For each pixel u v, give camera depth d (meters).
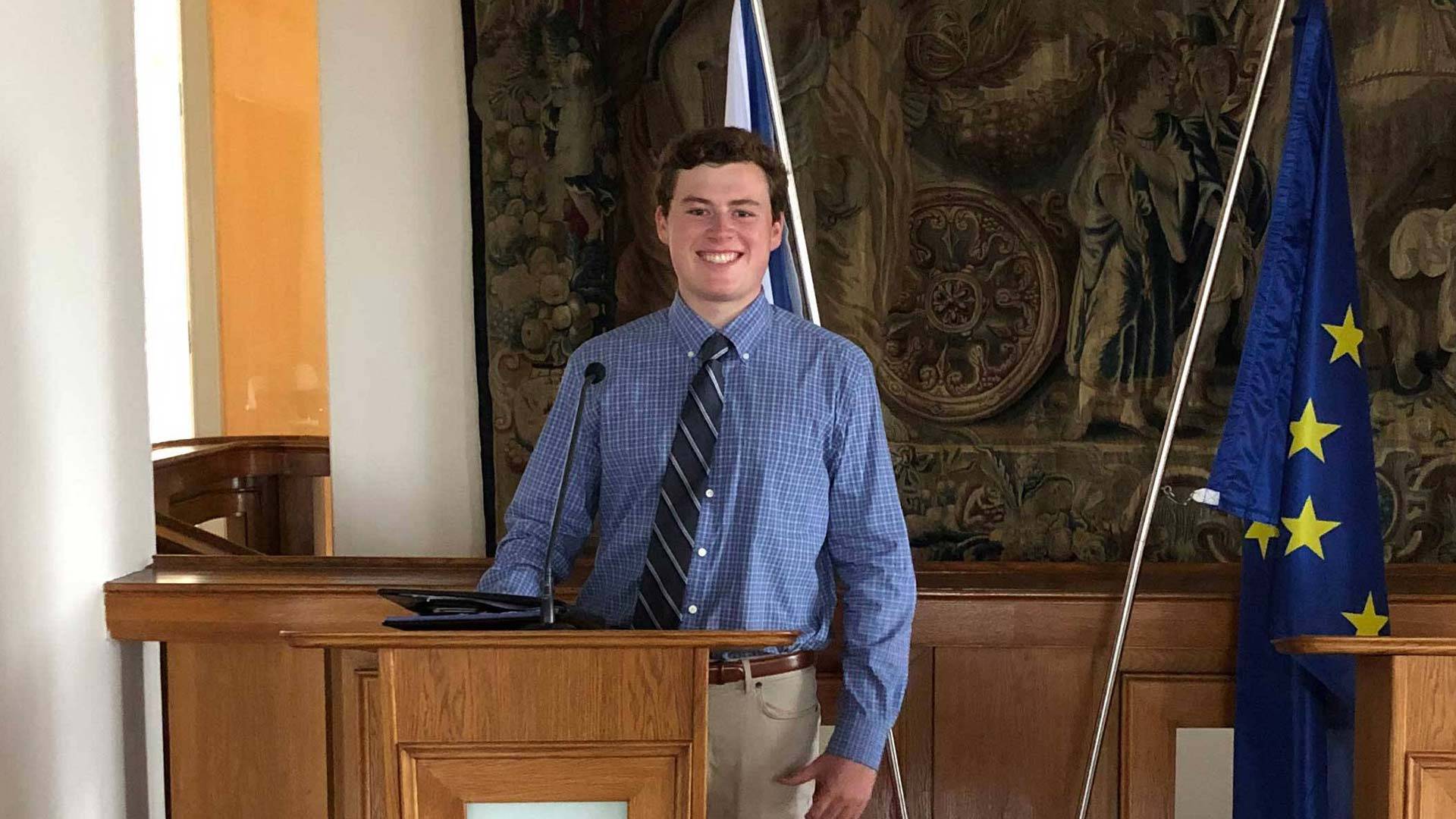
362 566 2.59
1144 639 2.39
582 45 2.77
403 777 1.46
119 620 2.38
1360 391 2.23
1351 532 2.21
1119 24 2.67
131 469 2.51
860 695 1.81
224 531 3.77
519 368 2.83
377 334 2.91
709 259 1.78
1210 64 2.65
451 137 2.87
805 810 1.85
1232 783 2.77
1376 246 2.63
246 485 3.84
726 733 1.79
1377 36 2.60
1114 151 2.68
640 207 2.79
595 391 1.85
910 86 2.72
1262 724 2.28
